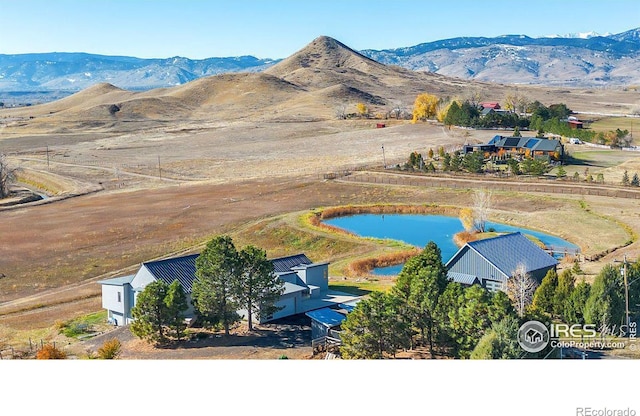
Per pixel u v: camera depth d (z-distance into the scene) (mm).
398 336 35625
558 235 75062
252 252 46469
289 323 47500
